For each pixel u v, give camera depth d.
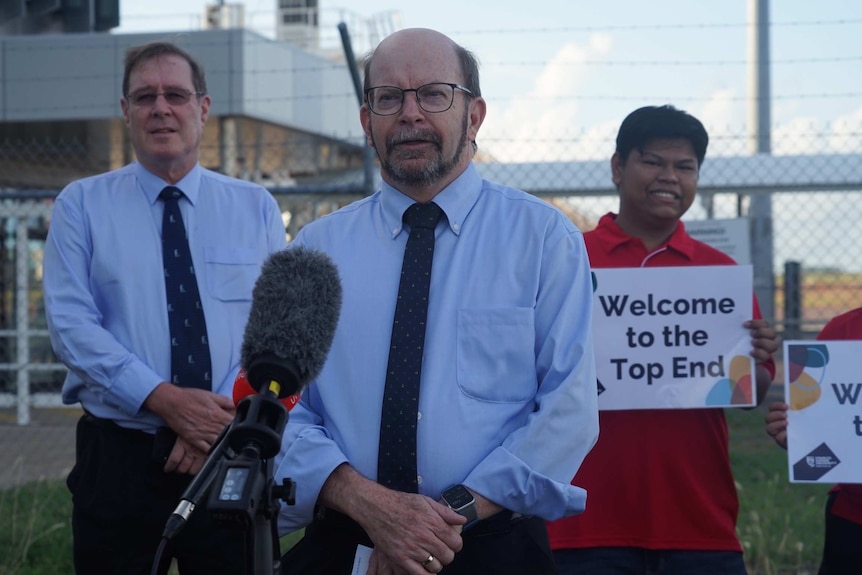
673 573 3.46
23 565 5.50
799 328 7.84
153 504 3.56
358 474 2.51
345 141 9.45
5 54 10.80
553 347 2.59
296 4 13.74
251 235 3.82
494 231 2.72
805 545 5.84
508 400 2.59
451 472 2.52
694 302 3.64
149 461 3.57
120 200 3.77
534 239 2.68
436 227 2.73
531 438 2.49
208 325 3.67
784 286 7.92
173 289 3.67
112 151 11.93
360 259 2.74
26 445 9.80
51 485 7.20
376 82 2.69
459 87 2.68
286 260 2.11
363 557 2.53
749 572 5.54
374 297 2.68
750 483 7.39
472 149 2.86
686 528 3.50
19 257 10.23
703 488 3.53
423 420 2.54
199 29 10.50
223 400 3.51
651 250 3.82
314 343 2.03
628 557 3.49
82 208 3.75
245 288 3.75
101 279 3.68
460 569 2.53
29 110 10.17
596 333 3.64
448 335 2.60
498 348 2.59
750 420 8.77
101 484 3.58
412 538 2.36
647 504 3.49
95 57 10.71
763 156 8.83
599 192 8.08
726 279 3.65
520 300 2.63
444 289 2.65
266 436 1.85
